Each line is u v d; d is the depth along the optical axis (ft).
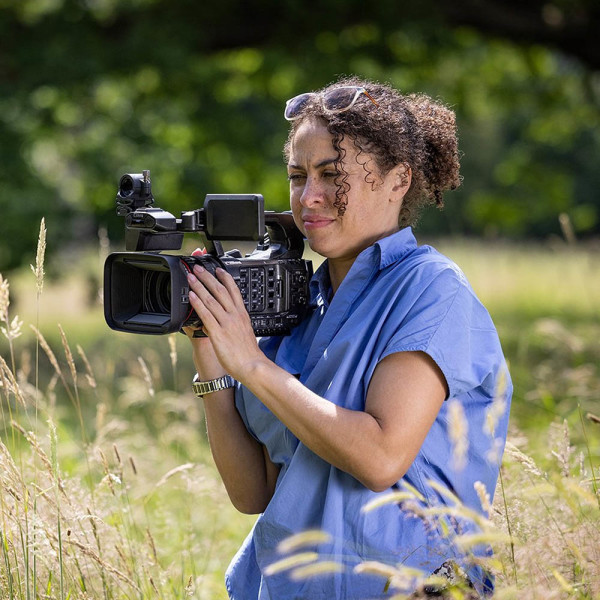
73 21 72.90
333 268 16.65
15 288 78.74
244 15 75.00
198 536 26.12
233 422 16.94
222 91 91.20
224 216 15.34
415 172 15.99
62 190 90.22
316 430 14.03
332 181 15.38
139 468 27.58
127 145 89.71
